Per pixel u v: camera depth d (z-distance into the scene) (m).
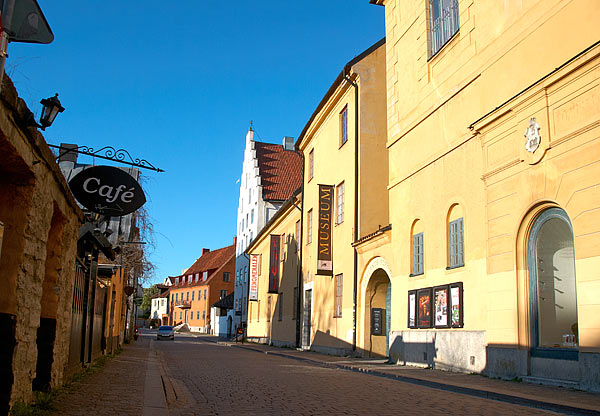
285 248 36.47
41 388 8.10
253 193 54.72
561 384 10.43
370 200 22.67
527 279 11.91
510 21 12.99
